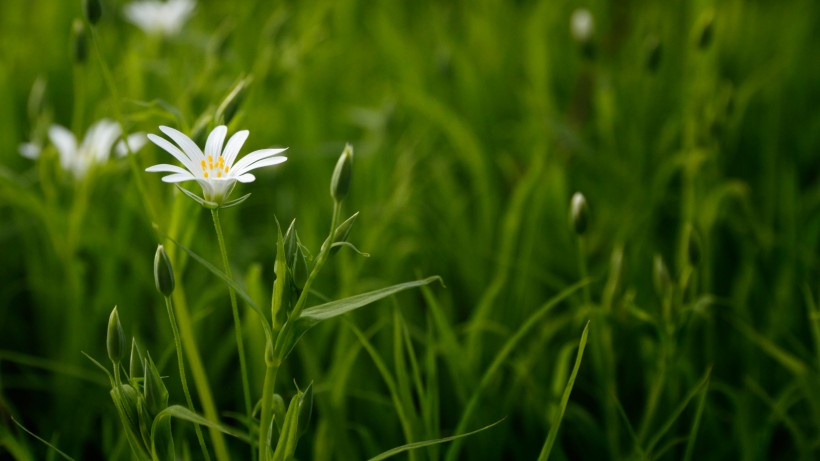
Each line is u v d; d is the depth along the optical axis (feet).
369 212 1.84
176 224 1.46
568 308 1.75
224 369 1.70
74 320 1.64
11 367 1.71
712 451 1.60
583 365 1.69
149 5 2.05
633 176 1.96
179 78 2.03
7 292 1.75
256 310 1.32
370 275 1.77
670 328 1.50
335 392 1.55
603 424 1.64
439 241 1.84
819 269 1.76
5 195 1.66
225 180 1.32
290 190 1.95
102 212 1.77
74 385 1.64
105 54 2.17
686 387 1.64
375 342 1.70
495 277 1.76
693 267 1.49
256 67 1.89
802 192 2.17
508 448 1.64
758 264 1.82
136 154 1.66
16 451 1.48
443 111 2.02
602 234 1.87
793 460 1.63
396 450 1.35
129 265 1.78
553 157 2.04
